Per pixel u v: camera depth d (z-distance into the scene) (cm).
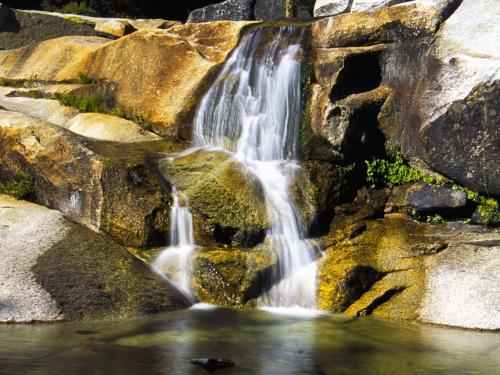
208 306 998
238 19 1761
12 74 1711
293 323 920
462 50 1144
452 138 1124
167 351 773
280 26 1338
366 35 1231
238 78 1341
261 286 1028
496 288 956
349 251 1055
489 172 1098
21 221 1081
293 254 1057
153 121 1405
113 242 1079
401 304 973
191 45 1420
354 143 1201
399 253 1040
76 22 1998
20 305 876
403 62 1213
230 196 1102
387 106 1223
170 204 1105
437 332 896
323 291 1000
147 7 2411
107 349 771
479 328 909
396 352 805
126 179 1109
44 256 988
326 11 1557
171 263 1048
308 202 1124
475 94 1099
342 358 777
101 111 1511
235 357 764
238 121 1312
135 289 963
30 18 1958
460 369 748
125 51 1512
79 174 1144
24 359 725
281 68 1288
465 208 1121
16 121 1243
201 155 1213
